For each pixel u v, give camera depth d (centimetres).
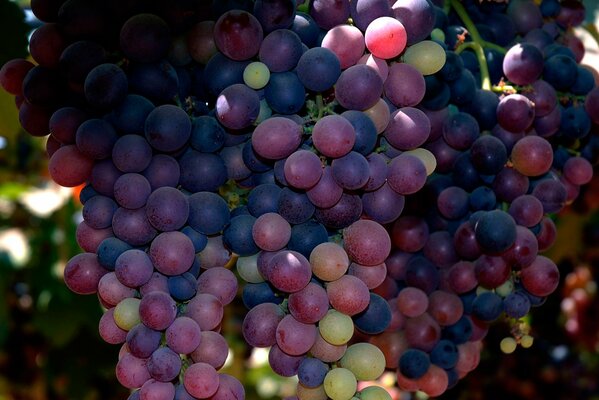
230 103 58
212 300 58
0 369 125
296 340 58
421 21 61
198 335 57
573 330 128
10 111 80
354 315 60
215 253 60
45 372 125
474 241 66
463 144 66
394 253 68
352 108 59
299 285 57
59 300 116
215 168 60
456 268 67
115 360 125
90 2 60
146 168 59
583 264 124
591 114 69
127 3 60
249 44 59
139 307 57
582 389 133
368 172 58
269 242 58
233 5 61
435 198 68
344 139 57
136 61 60
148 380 57
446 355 66
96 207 60
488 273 65
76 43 60
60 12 60
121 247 59
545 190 68
